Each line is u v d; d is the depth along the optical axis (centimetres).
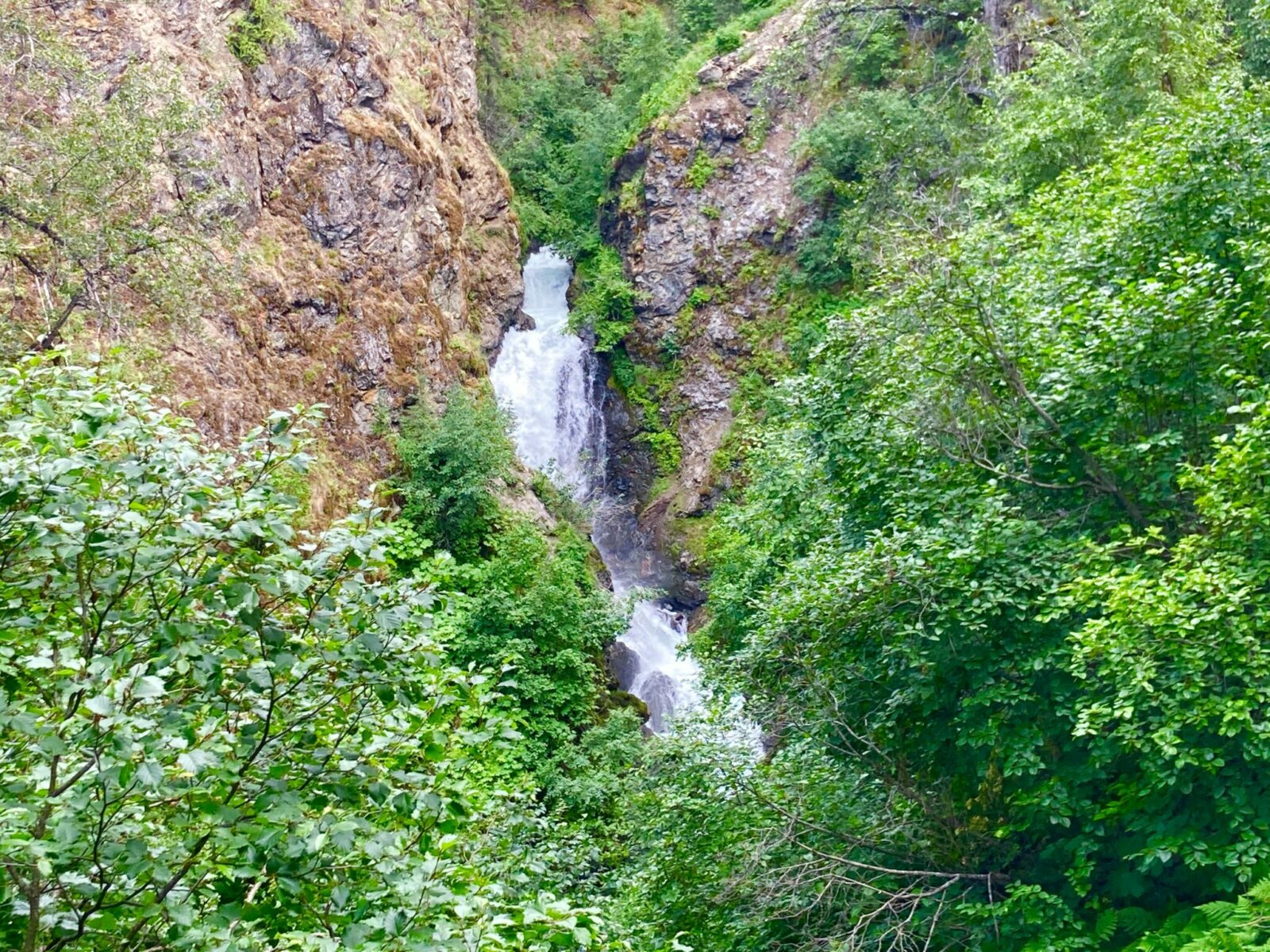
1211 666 745
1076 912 868
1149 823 789
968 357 1004
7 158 1179
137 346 1350
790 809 1036
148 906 382
